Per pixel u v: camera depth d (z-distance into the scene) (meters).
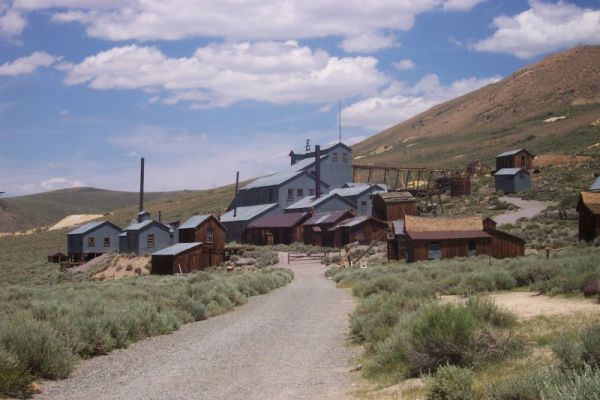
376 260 63.50
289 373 13.96
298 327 22.03
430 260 52.88
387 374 12.55
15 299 30.81
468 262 41.25
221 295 29.70
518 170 101.25
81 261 94.50
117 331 18.55
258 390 12.24
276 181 108.19
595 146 135.25
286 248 85.88
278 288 43.00
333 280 48.88
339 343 18.08
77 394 12.34
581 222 54.22
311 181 108.00
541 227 69.19
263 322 23.92
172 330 22.06
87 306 20.86
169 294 28.73
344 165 114.69
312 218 91.69
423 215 90.75
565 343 10.16
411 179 160.62
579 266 25.22
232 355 16.67
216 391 12.28
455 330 11.74
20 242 147.00
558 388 7.01
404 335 13.42
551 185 100.44
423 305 16.41
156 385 13.02
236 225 105.31
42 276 81.12
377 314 18.41
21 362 13.26
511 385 8.38
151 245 89.06
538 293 22.94
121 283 46.38
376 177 174.38
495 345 11.95
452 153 193.12
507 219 78.62
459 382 9.29
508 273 27.00
